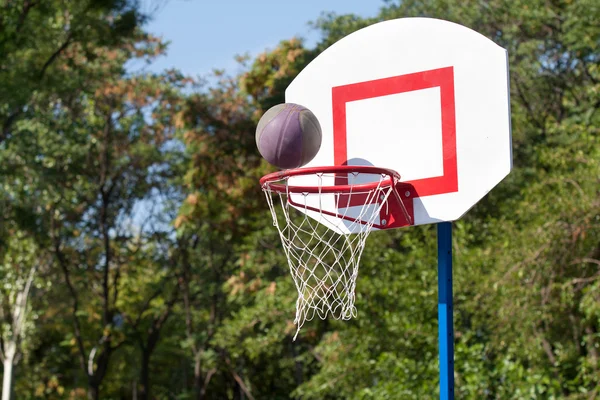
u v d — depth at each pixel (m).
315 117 6.00
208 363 27.36
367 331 15.07
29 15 18.59
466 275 13.49
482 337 14.13
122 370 34.56
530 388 12.07
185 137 20.69
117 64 24.88
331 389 15.80
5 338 28.05
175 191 28.47
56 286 28.89
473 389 12.49
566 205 11.46
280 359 28.47
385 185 6.20
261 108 20.17
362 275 16.05
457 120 6.07
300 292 6.37
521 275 11.32
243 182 20.39
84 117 27.09
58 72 20.09
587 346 12.49
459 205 5.98
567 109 19.31
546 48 19.53
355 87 6.50
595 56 18.56
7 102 18.23
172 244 28.55
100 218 27.80
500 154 5.91
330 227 6.39
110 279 31.44
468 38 6.12
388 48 6.42
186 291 28.34
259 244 19.97
